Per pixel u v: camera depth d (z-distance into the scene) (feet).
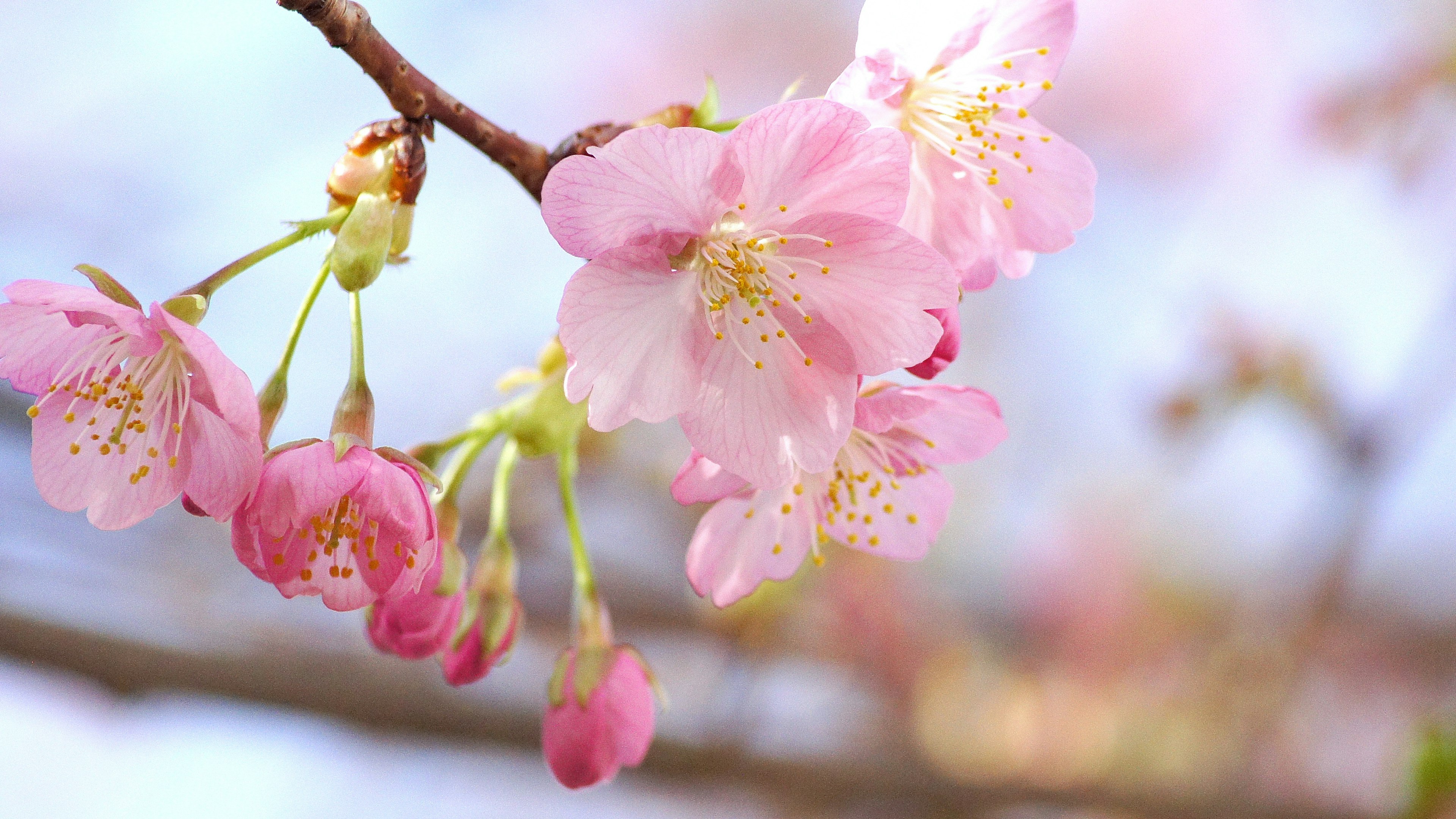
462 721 1.67
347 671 1.67
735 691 1.74
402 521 1.37
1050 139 1.45
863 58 1.42
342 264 1.38
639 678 1.46
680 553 1.94
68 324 1.40
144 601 1.69
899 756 1.93
